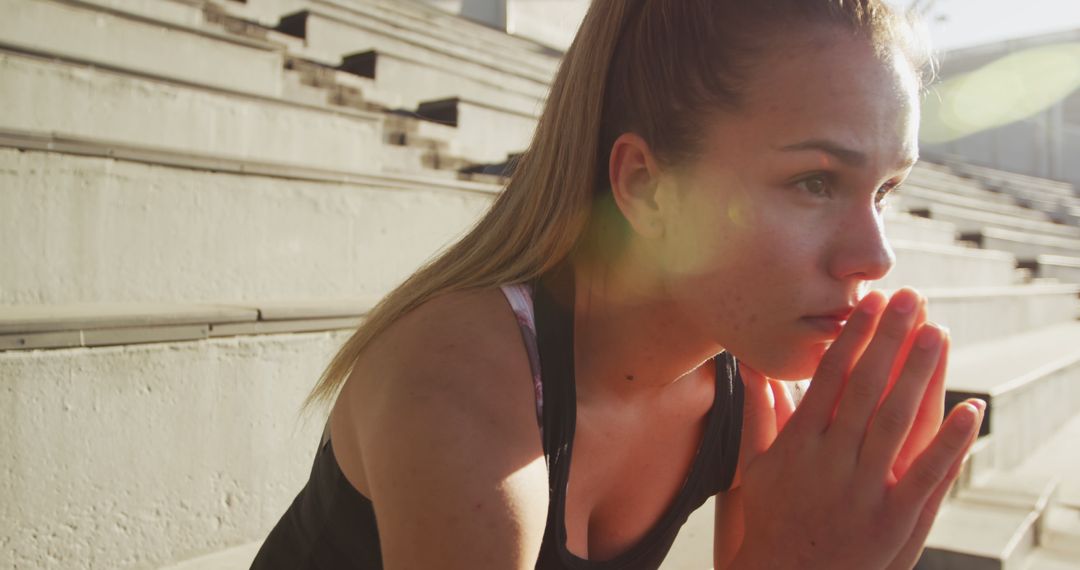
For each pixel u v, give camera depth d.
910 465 0.68
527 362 0.65
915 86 0.62
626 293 0.70
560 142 0.70
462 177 4.19
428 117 4.99
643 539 0.82
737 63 0.60
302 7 5.84
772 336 0.63
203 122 2.92
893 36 0.61
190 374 1.73
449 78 5.60
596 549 0.80
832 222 0.61
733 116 0.60
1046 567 2.36
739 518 0.95
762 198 0.60
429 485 0.56
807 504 0.67
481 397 0.60
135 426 1.65
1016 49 17.53
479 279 0.71
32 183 1.92
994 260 6.11
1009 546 2.18
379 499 0.59
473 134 4.88
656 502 0.82
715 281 0.63
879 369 0.64
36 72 2.49
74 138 1.98
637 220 0.66
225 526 1.79
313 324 1.94
